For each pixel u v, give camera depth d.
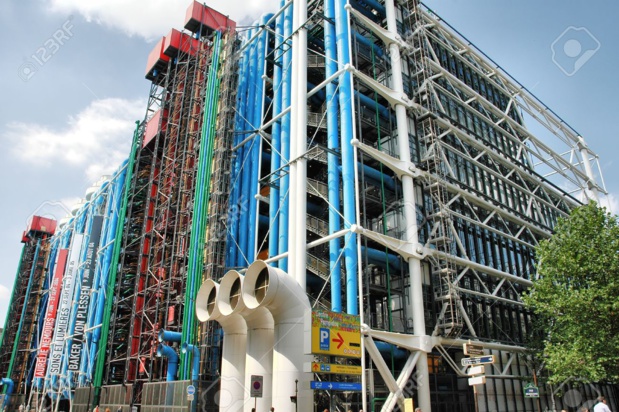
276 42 49.53
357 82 40.53
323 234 39.44
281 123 45.50
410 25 46.62
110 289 54.75
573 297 30.59
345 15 41.88
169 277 46.59
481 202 44.47
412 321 35.72
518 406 41.28
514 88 61.28
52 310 71.62
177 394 35.72
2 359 92.50
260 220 45.34
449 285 36.41
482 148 48.25
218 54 52.19
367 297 34.03
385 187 40.06
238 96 51.25
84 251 71.38
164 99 60.78
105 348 52.06
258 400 29.39
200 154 48.03
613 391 52.16
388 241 35.62
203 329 40.03
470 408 37.34
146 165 65.25
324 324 27.27
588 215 33.62
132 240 59.62
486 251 44.34
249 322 31.11
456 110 48.44
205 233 43.81
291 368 27.45
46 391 65.38
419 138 42.28
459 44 54.31
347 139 37.72
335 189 37.97
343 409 32.16
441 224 38.72
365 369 31.20
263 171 50.44
